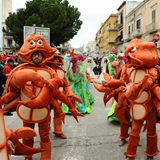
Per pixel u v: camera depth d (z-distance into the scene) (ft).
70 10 82.12
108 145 14.74
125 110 12.92
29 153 7.99
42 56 11.19
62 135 16.08
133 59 11.07
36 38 10.93
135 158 12.81
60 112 11.77
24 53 10.89
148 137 12.07
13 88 10.01
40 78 9.38
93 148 14.28
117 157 13.01
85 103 23.38
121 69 12.99
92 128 18.24
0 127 6.14
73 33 83.82
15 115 22.61
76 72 22.21
